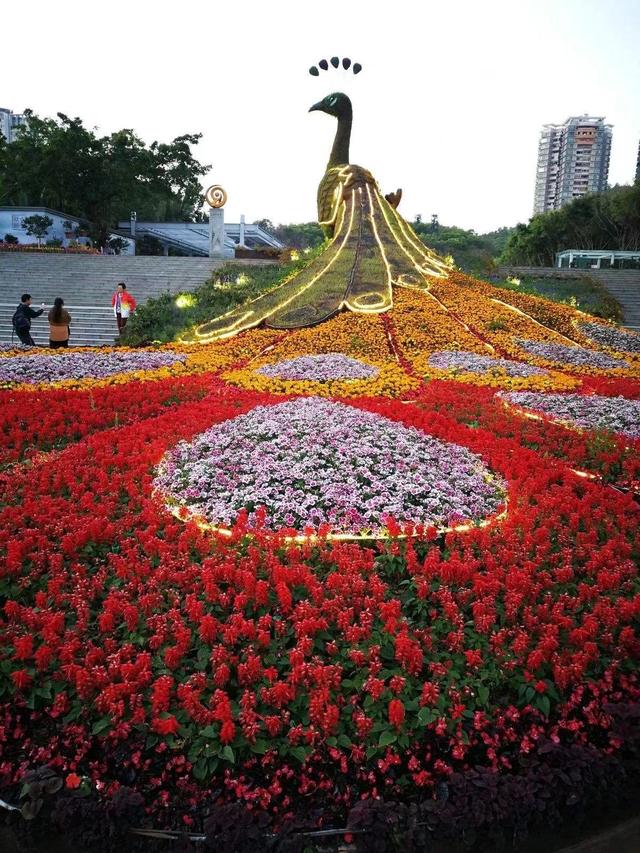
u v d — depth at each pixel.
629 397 10.55
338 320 16.09
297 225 79.94
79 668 3.40
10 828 3.01
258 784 3.13
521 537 4.92
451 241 64.44
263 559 4.51
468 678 3.49
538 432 7.79
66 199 42.81
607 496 5.91
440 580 4.32
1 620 3.88
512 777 3.00
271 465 5.89
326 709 3.21
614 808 3.13
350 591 4.12
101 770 3.15
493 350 14.25
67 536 4.65
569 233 50.19
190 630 3.74
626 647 3.72
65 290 22.81
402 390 10.68
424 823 2.88
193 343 15.18
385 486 5.56
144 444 6.94
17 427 7.58
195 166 50.31
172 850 2.88
